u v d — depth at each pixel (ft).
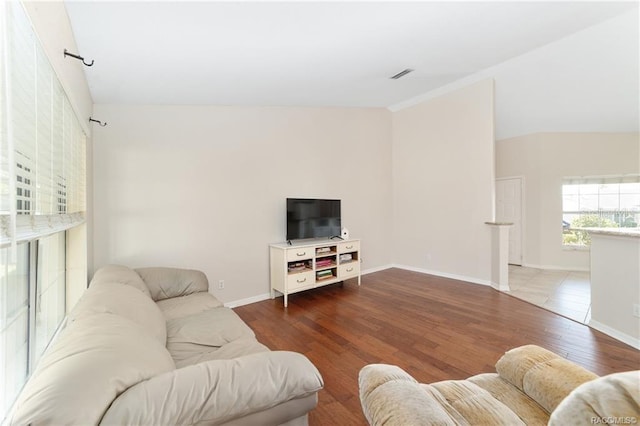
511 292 12.50
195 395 2.81
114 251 8.83
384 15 6.65
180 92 8.94
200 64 7.45
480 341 8.05
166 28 5.75
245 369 3.25
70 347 2.94
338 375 6.48
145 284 7.53
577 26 8.77
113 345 3.08
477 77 12.92
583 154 17.16
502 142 19.10
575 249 17.06
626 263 7.88
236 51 7.06
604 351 7.38
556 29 8.76
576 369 3.61
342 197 14.76
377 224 16.44
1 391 3.69
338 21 6.53
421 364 6.90
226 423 2.96
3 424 3.15
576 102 14.21
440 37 8.27
